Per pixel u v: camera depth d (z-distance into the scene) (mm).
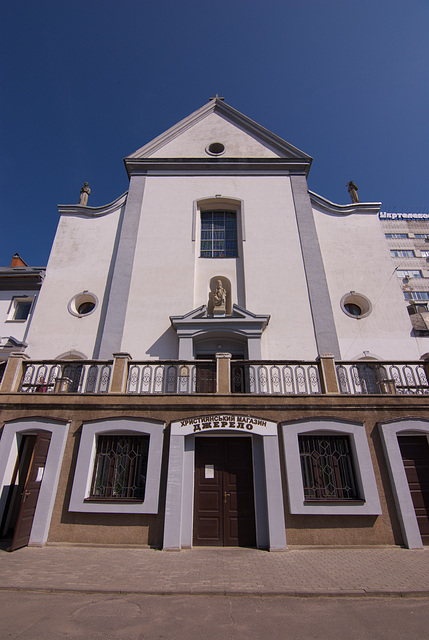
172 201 14938
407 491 7633
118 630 3926
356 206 15039
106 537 7398
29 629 3898
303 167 15703
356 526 7465
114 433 8227
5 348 12250
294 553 6953
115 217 14984
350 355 12055
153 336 12203
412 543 7254
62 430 8156
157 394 8367
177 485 7582
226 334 12094
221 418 8023
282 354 11914
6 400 8508
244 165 15688
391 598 4930
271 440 7898
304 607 4629
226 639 3766
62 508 7641
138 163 15711
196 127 16906
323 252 14062
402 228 51562
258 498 7672
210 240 14586
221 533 7648
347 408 8250
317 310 12594
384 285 13375
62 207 15117
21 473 8516
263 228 14289
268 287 13086
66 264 14000
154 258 13648
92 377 10477
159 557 6664
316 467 8016
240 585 5246
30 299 14180
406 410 8297
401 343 12305
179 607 4582
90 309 13414
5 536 7926
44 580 5375
